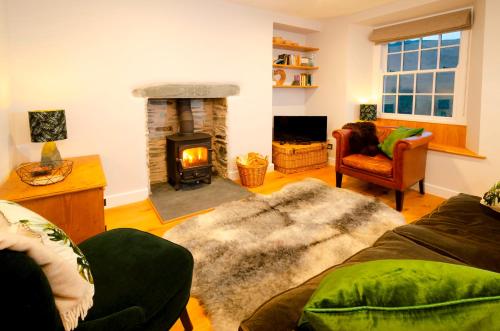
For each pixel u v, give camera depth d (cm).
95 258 145
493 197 175
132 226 288
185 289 143
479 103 326
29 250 86
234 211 308
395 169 316
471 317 53
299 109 545
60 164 242
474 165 327
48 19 276
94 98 308
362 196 348
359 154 375
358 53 471
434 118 416
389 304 57
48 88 284
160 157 404
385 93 484
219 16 373
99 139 317
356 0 385
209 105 434
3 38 243
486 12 303
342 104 479
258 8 409
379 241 151
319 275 115
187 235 261
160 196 357
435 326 53
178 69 352
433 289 57
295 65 482
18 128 272
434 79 415
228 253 232
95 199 214
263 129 443
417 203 341
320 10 427
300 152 459
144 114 339
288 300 94
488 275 58
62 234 104
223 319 169
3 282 78
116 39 311
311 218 291
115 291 125
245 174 392
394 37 439
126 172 339
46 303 85
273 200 337
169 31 340
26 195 190
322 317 58
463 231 160
